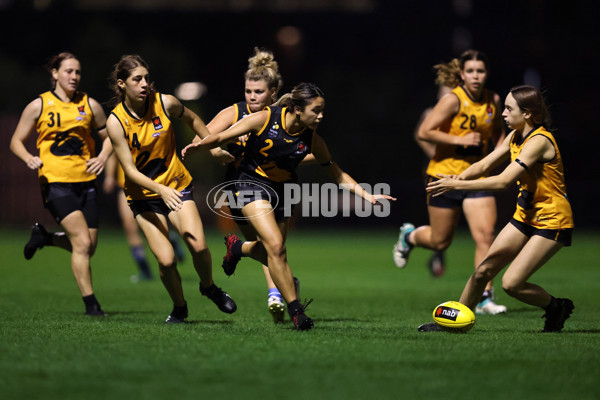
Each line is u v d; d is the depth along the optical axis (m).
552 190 25.14
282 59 117.75
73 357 20.70
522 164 24.62
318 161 26.98
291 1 118.38
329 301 39.41
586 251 74.69
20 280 49.81
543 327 27.81
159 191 26.12
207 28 119.44
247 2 118.56
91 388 17.53
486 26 116.50
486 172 26.48
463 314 25.73
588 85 114.44
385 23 118.56
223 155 27.61
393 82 109.06
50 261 64.25
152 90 27.83
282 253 25.62
